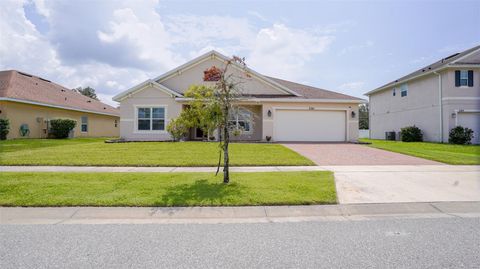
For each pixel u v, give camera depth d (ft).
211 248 11.39
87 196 18.06
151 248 11.37
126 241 12.09
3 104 61.16
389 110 91.56
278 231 13.42
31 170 27.63
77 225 14.17
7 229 13.56
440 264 10.05
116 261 10.20
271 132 61.46
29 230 13.41
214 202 17.29
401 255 10.79
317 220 15.19
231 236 12.73
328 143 57.77
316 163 33.01
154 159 34.42
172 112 60.54
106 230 13.46
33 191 19.08
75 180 22.62
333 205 17.38
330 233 13.16
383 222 14.84
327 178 24.04
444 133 67.00
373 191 20.36
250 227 13.98
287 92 65.26
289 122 62.13
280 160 34.27
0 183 21.30
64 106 76.48
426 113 73.56
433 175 26.03
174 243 11.90
